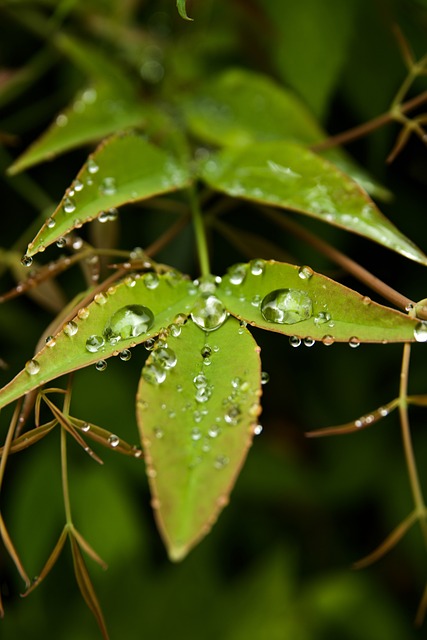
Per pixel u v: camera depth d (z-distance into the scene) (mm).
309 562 457
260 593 427
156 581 423
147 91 409
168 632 421
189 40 415
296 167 358
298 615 426
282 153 361
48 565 335
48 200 412
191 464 321
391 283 415
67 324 332
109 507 415
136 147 358
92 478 416
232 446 322
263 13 400
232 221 417
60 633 418
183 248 414
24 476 415
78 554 336
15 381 327
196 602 424
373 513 446
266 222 416
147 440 322
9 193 418
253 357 331
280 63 402
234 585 429
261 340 427
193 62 414
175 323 336
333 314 333
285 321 334
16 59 421
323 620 428
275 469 431
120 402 416
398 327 331
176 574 426
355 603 429
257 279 339
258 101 396
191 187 371
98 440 335
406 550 428
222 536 431
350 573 441
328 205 353
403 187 413
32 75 412
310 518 451
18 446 334
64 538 336
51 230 338
